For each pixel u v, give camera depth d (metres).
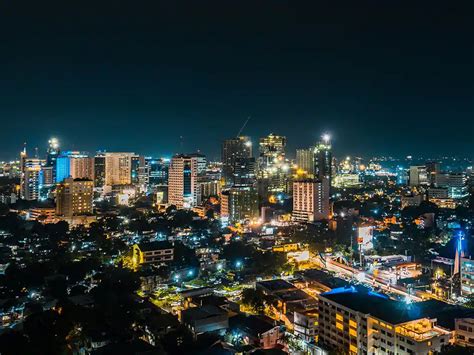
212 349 159.38
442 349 148.88
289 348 180.75
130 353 150.12
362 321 166.38
